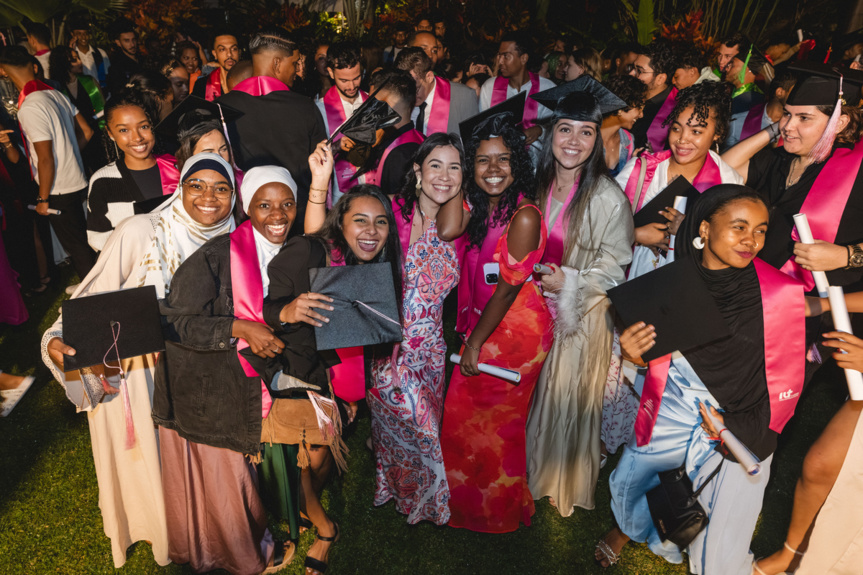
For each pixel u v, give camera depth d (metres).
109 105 3.25
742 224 2.39
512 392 3.14
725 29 10.46
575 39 10.80
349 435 4.05
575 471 3.41
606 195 3.01
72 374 2.61
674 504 2.74
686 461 2.81
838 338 2.50
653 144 5.12
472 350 3.05
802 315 2.51
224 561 2.96
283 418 2.69
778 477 3.77
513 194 2.96
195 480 2.80
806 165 3.12
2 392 4.11
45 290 5.70
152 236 2.59
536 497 3.52
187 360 2.54
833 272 2.99
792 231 3.08
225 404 2.57
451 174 2.83
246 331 2.42
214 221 2.58
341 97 4.83
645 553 3.27
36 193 5.49
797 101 2.98
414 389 3.07
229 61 6.14
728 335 2.43
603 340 3.23
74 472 3.68
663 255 3.21
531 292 3.02
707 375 2.64
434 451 3.17
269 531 3.17
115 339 2.37
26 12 8.90
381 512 3.51
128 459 2.91
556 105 2.92
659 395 2.77
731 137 5.11
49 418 4.15
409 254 2.96
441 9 9.84
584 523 3.48
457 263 3.06
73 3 9.27
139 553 3.17
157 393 2.66
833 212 2.99
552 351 3.25
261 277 2.57
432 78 5.36
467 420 3.21
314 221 3.22
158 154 3.74
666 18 10.57
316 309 2.43
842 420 2.63
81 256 5.14
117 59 7.90
